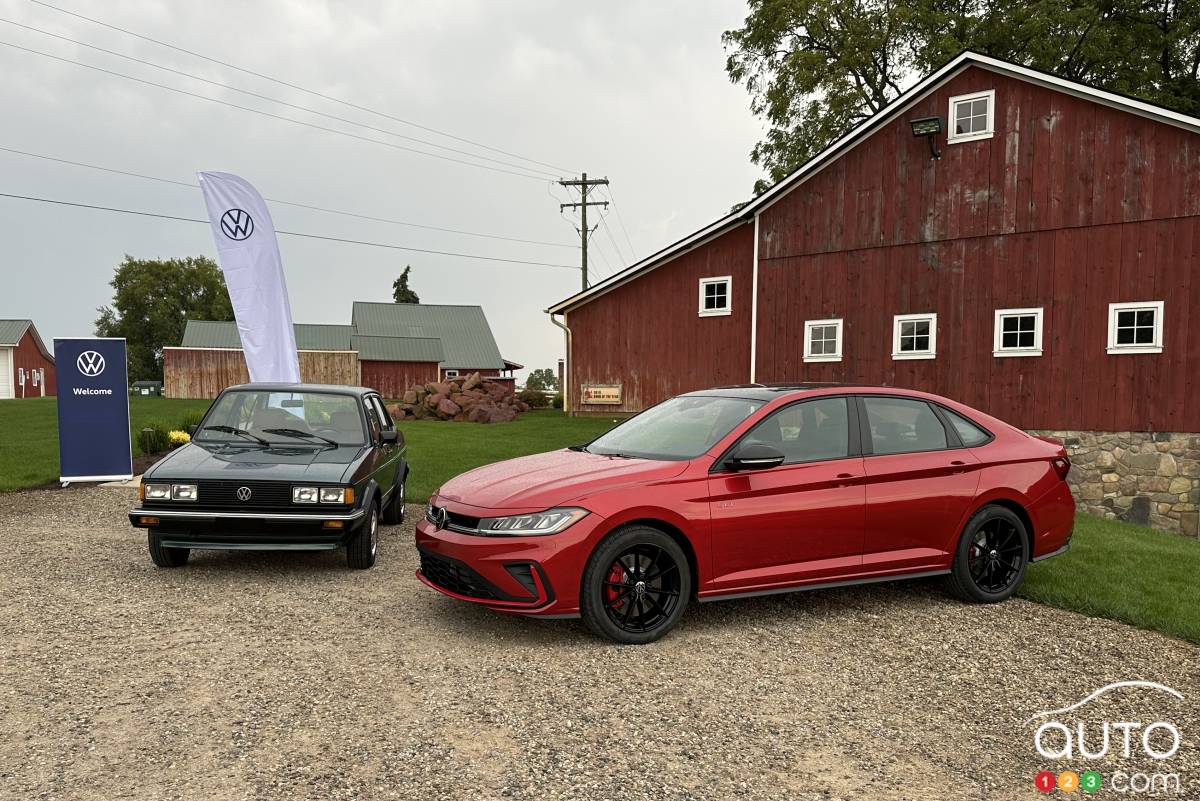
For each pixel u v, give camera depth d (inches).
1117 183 566.6
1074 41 1024.2
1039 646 184.7
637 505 180.9
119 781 115.3
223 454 254.8
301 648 176.1
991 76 612.4
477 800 111.0
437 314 2281.0
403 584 234.7
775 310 727.1
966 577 218.5
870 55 1078.4
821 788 116.6
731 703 148.4
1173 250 546.6
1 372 1884.8
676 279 854.5
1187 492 544.7
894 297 660.7
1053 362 593.0
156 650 173.8
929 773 122.4
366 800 110.5
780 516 195.5
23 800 109.3
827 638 188.9
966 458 222.2
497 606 178.1
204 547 231.0
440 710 142.8
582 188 1557.6
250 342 530.3
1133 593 226.4
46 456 551.2
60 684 153.4
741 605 217.0
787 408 209.3
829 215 693.3
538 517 176.7
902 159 655.1
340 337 2101.4
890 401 223.0
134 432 698.2
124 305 3125.0
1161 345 551.8
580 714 141.9
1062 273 588.4
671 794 113.8
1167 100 1024.2
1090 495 581.0
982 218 619.8
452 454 578.2
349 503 235.8
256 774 117.9
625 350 895.7
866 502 205.8
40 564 255.1
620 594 182.4
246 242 526.9
